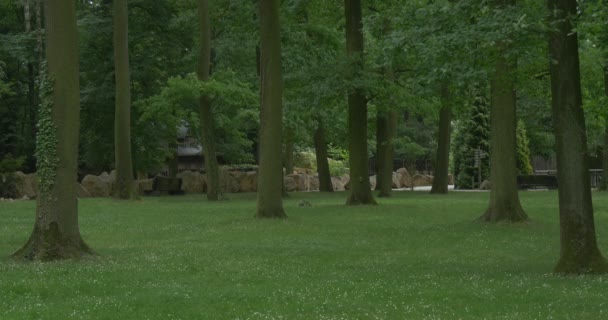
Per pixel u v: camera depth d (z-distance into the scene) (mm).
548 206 24641
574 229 10969
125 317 7930
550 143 48844
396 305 8578
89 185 34625
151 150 37688
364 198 26031
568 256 11055
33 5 39781
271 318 7883
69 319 7801
